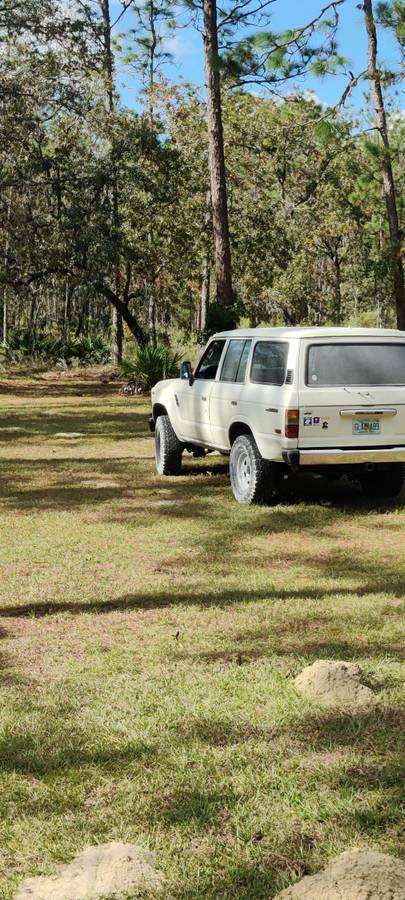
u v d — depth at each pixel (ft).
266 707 13.39
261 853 9.47
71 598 19.77
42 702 13.73
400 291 87.76
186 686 14.32
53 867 9.32
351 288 176.76
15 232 104.78
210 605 19.08
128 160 106.63
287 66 59.06
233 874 9.10
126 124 104.73
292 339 28.73
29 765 11.66
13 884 8.99
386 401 28.71
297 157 140.15
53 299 204.54
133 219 114.73
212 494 32.83
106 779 11.22
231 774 11.28
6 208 104.42
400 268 87.25
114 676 14.87
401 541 25.36
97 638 16.93
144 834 9.87
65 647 16.42
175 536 26.04
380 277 89.40
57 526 27.45
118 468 39.19
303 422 28.14
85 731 12.66
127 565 22.74
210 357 34.94
